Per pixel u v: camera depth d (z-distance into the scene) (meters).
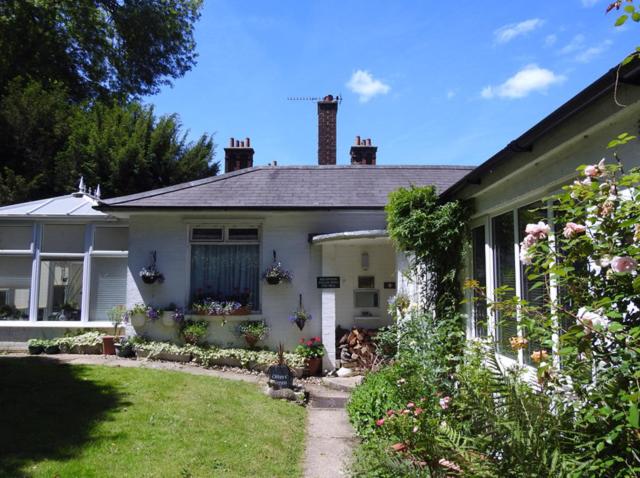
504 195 5.45
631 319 2.63
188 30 26.17
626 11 2.71
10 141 18.12
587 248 2.85
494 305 3.81
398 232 7.48
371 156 15.34
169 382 7.74
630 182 2.79
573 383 2.90
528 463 2.66
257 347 10.22
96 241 11.51
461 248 6.88
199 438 5.39
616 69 2.82
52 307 11.38
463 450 3.31
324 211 10.29
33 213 11.19
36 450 4.73
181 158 19.78
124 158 17.94
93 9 22.30
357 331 10.45
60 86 20.42
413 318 6.52
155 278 10.32
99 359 9.77
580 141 3.83
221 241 10.63
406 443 4.22
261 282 10.48
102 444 4.98
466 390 3.76
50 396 6.61
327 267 10.17
